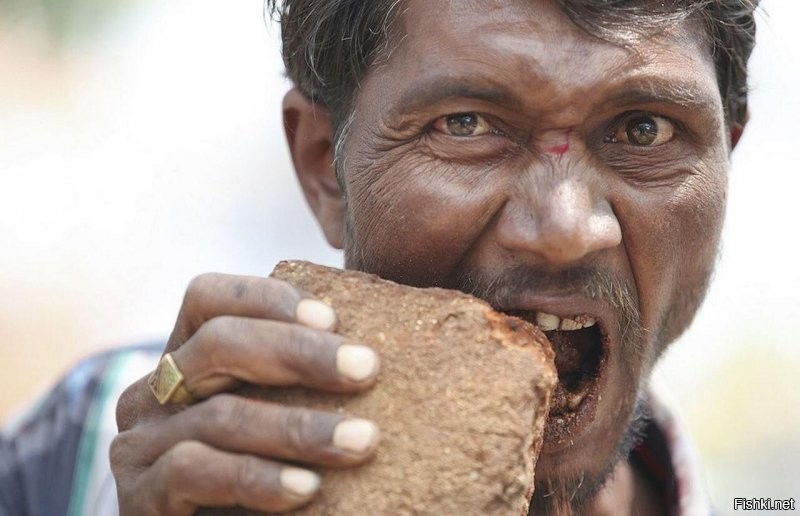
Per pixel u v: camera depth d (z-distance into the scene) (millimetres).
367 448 1534
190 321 1694
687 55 1884
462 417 1556
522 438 1548
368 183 1947
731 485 5211
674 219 1926
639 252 1914
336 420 1534
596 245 1785
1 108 8359
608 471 2029
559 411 1916
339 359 1559
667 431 2436
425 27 1855
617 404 1962
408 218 1903
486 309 1619
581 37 1803
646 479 2469
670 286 1989
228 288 1648
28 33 8781
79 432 2805
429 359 1588
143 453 1711
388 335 1609
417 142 1906
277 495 1541
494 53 1801
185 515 1657
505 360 1582
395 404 1571
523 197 1834
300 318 1602
